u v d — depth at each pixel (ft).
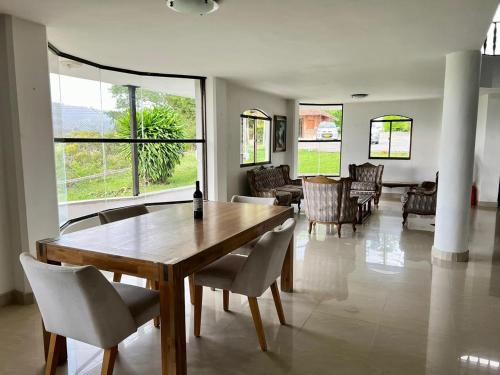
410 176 31.60
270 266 8.36
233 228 8.61
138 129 18.81
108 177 17.48
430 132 30.55
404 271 13.51
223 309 10.46
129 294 7.38
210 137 20.04
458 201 14.24
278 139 29.17
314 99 30.09
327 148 34.01
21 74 10.27
